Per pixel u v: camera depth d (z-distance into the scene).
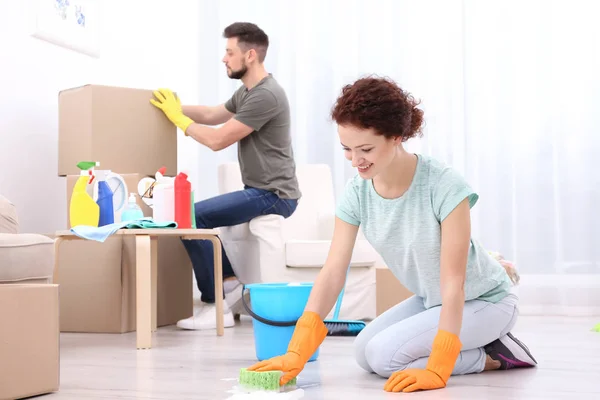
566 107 3.79
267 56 4.03
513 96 3.84
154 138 3.09
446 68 3.90
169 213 2.61
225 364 2.04
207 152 4.03
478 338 1.79
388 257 1.77
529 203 3.82
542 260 3.79
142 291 2.41
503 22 3.85
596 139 3.77
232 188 3.48
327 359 2.14
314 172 3.63
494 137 3.86
